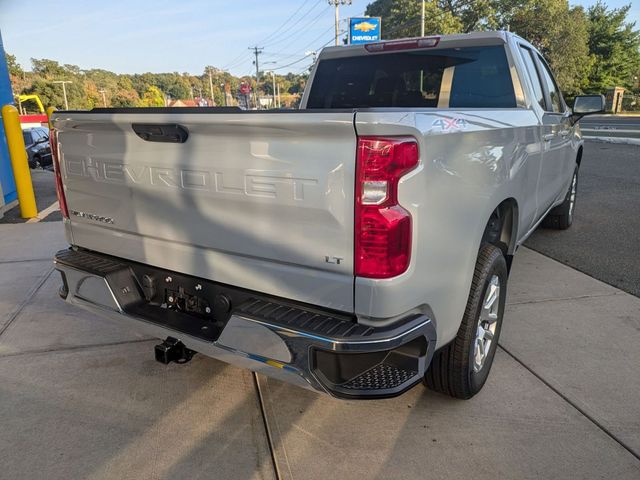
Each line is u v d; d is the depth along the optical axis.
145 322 2.53
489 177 2.52
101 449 2.45
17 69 92.56
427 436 2.52
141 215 2.54
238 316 2.12
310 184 1.94
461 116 2.25
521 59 3.76
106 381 3.04
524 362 3.19
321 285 2.03
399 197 1.87
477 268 2.60
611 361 3.21
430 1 51.78
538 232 6.24
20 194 7.42
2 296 4.37
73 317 3.94
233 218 2.19
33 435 2.54
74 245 3.00
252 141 2.04
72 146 2.76
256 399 2.86
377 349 1.91
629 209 7.40
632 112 50.38
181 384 3.01
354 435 2.54
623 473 2.27
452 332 2.38
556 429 2.56
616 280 4.57
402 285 1.94
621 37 57.19
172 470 2.31
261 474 2.28
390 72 4.18
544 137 3.69
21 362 3.25
